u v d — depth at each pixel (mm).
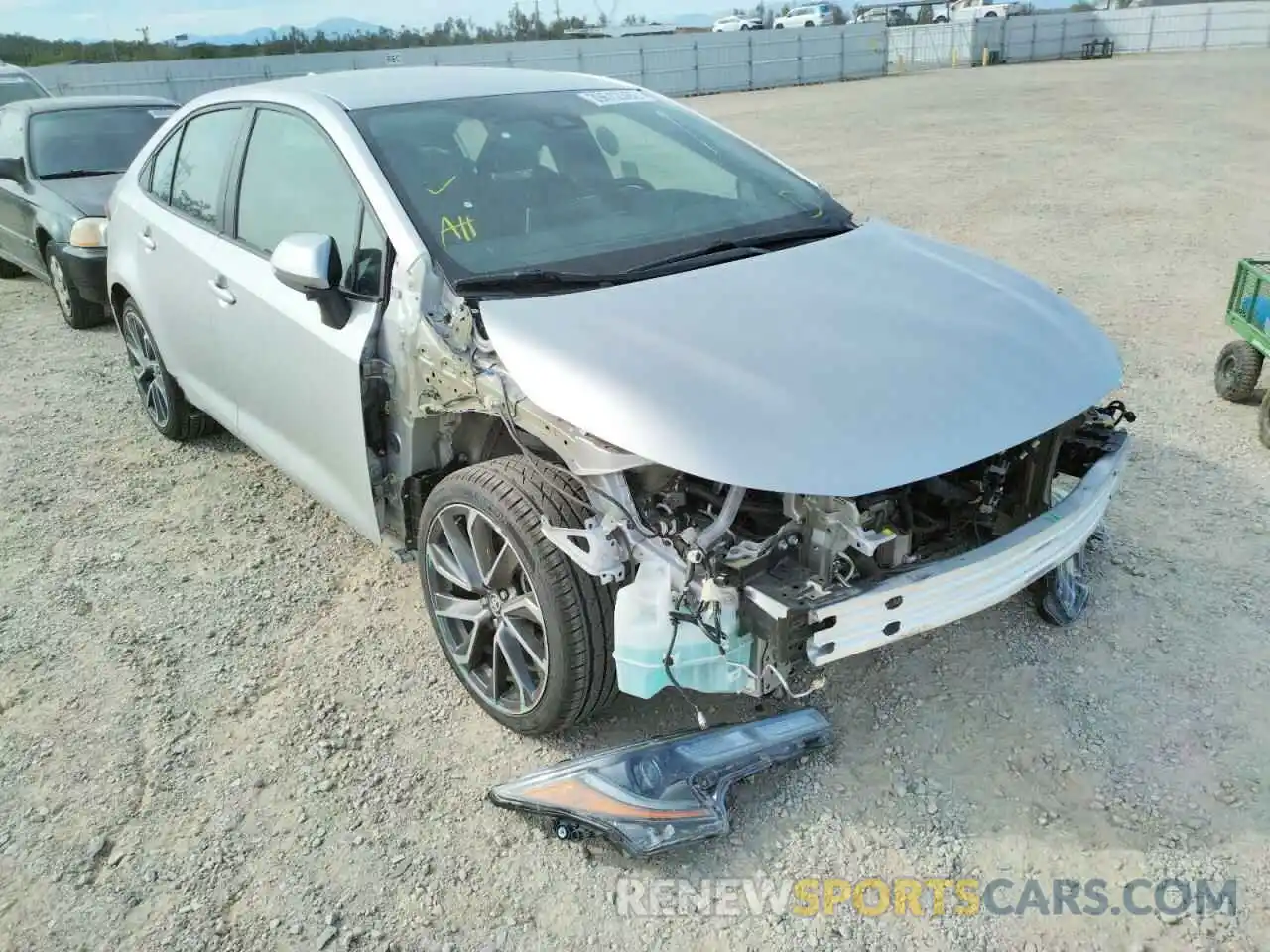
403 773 2830
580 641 2582
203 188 4102
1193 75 25078
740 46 31094
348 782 2801
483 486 2695
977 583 2480
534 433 2584
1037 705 2982
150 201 4516
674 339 2590
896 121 17906
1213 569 3615
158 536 4211
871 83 29719
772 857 2512
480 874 2492
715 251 3197
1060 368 2742
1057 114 17656
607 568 2418
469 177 3240
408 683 3219
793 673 2328
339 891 2455
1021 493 2869
